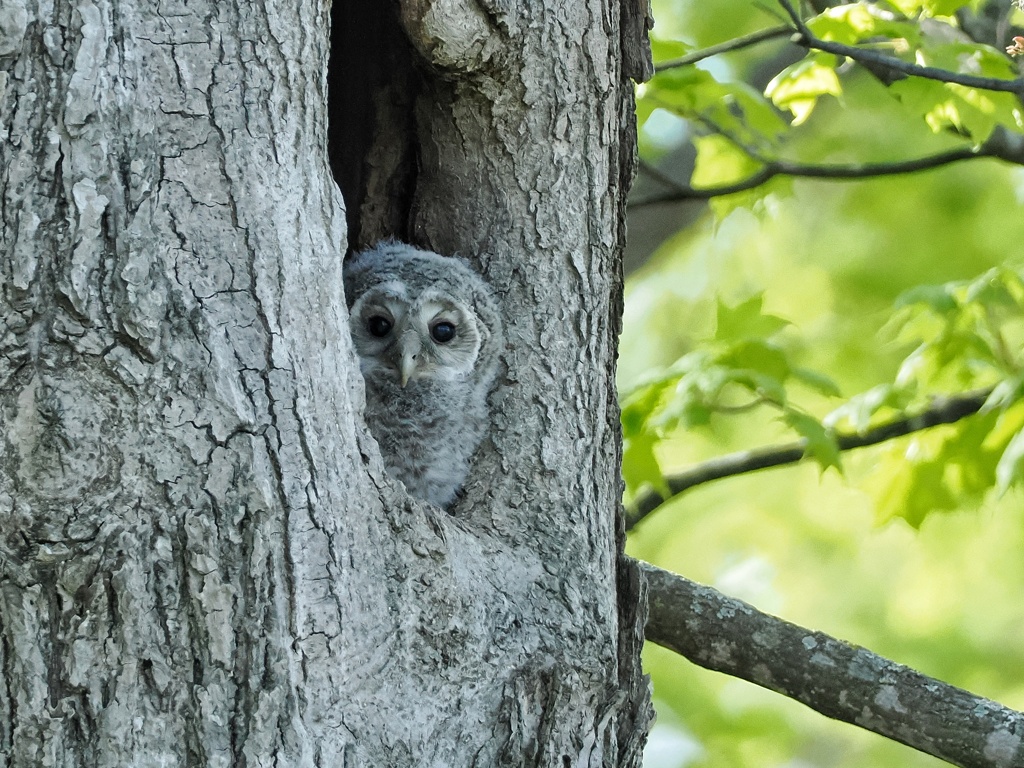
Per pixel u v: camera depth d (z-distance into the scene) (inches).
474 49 264.1
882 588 653.3
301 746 204.8
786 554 674.8
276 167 215.8
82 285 195.9
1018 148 419.8
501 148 280.8
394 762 218.5
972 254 610.9
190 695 199.9
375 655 217.5
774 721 624.4
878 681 314.0
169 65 208.2
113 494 197.5
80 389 196.2
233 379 205.8
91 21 199.8
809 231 662.5
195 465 202.2
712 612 325.1
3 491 193.0
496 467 270.8
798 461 421.1
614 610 268.4
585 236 278.2
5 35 194.5
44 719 194.1
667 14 601.6
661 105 419.8
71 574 195.0
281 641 205.2
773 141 438.3
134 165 202.2
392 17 301.3
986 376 441.4
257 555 203.9
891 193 631.2
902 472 436.8
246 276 210.2
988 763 303.6
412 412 308.3
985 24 432.5
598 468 274.7
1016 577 623.5
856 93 588.1
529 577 259.4
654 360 701.3
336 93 313.9
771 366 417.4
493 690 236.7
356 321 317.1
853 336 617.9
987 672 624.1
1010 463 379.9
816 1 418.0
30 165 195.8
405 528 224.1
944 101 383.9
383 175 315.6
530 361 275.4
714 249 679.7
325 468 213.6
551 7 272.5
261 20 216.1
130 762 196.1
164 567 199.6
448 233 294.8
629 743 265.7
